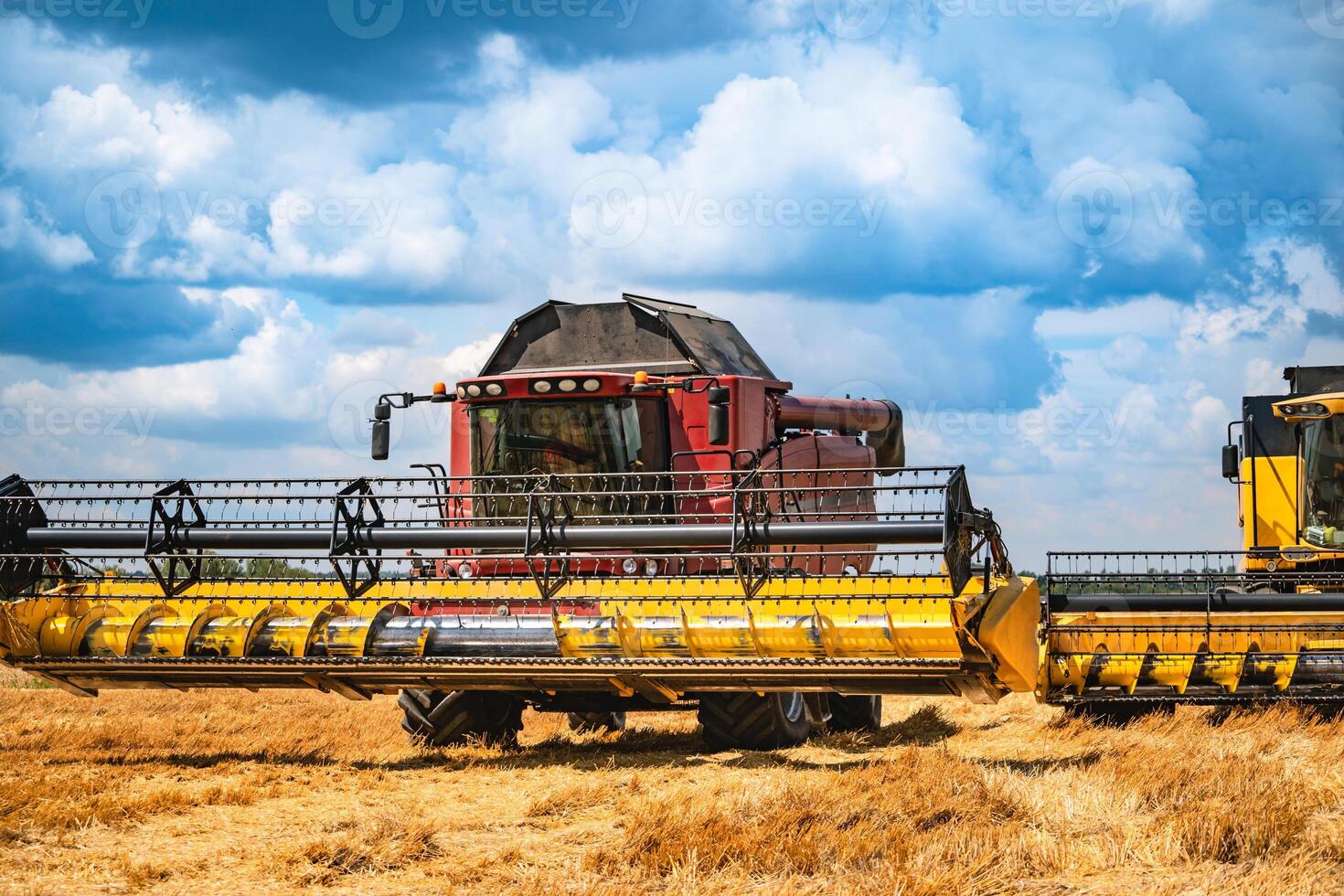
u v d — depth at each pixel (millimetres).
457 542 9500
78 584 10312
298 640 9570
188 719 12938
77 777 8750
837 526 8891
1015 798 7672
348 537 9633
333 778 8977
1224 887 5883
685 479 11375
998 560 9492
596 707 10695
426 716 10523
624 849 6594
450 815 7695
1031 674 9086
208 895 5879
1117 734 10758
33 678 17797
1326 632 10984
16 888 5891
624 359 12578
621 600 9336
